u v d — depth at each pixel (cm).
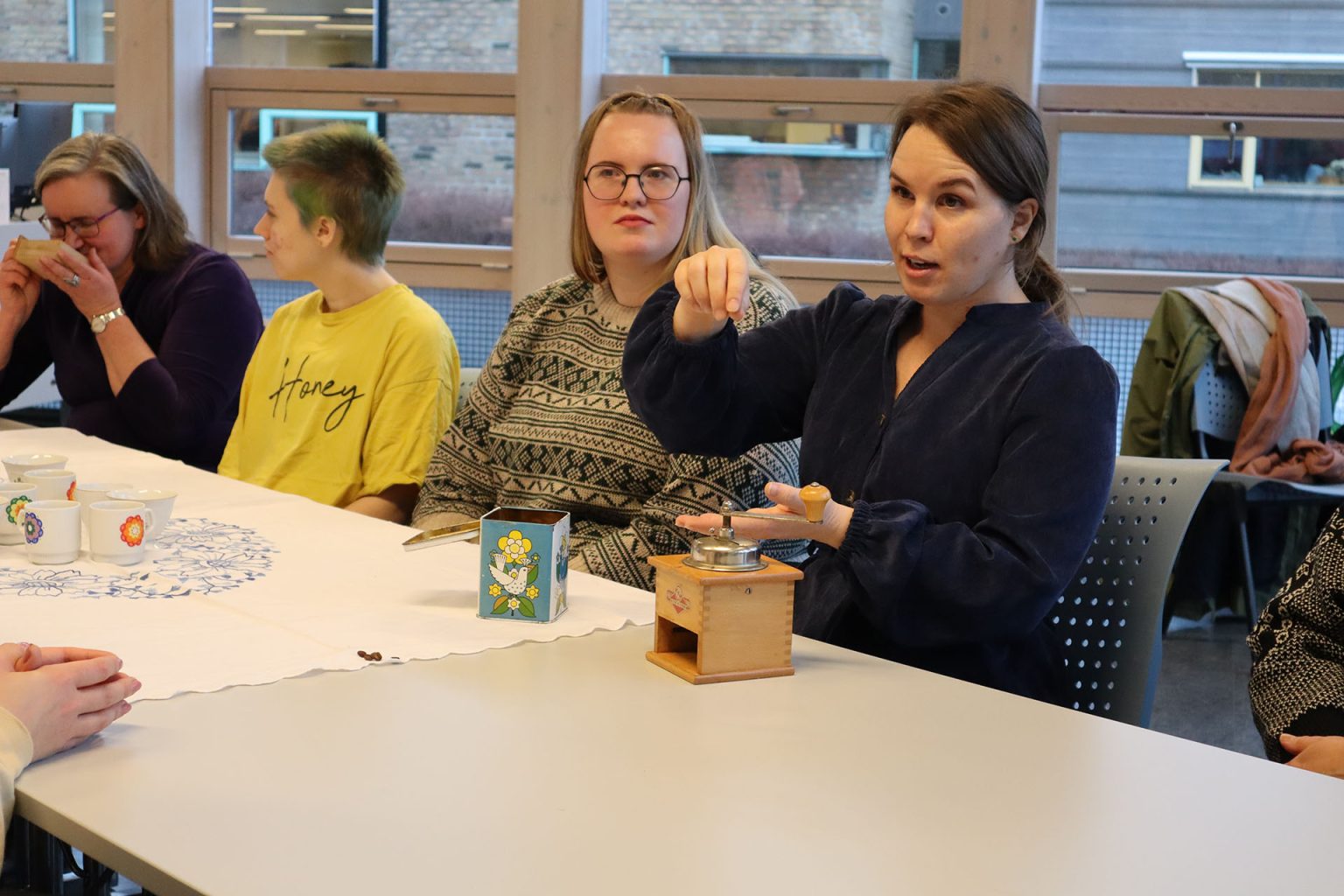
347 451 234
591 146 193
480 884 78
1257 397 341
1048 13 402
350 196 238
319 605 137
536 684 114
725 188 425
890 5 409
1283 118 392
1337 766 127
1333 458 335
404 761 96
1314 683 138
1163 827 88
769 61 419
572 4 409
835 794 92
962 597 130
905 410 146
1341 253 396
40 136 460
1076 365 138
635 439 188
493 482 205
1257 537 364
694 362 150
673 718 106
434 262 443
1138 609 159
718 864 81
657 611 121
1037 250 154
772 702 111
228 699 108
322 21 445
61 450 226
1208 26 395
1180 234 405
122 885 179
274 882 77
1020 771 97
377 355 236
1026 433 137
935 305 149
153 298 277
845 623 144
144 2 436
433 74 436
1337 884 81
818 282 420
